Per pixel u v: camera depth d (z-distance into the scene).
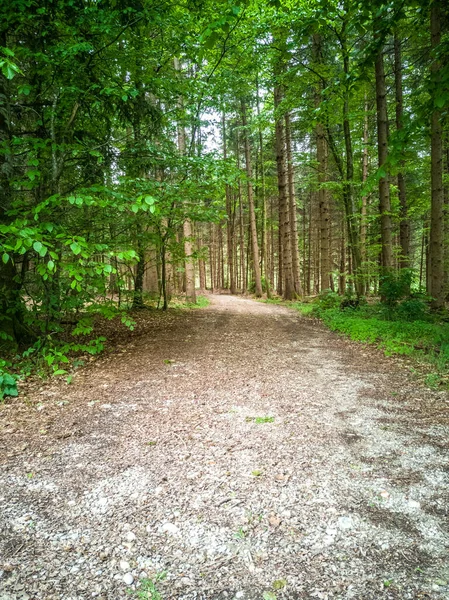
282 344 7.67
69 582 1.76
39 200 5.36
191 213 9.62
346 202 12.52
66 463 2.89
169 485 2.59
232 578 1.80
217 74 12.37
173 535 2.09
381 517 2.24
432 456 2.96
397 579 1.77
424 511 2.29
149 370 5.62
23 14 4.94
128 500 2.42
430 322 8.71
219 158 9.38
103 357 6.43
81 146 5.26
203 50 3.74
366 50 4.83
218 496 2.46
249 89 14.97
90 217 6.88
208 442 3.25
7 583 1.75
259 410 4.00
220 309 15.41
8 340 5.83
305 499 2.42
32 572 1.82
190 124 11.85
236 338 8.36
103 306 5.88
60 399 4.32
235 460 2.93
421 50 10.40
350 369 5.66
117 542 2.04
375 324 8.52
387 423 3.62
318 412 3.94
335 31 10.41
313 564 1.88
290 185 20.50
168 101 9.56
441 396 4.30
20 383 4.76
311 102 12.89
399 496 2.44
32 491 2.51
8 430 3.46
